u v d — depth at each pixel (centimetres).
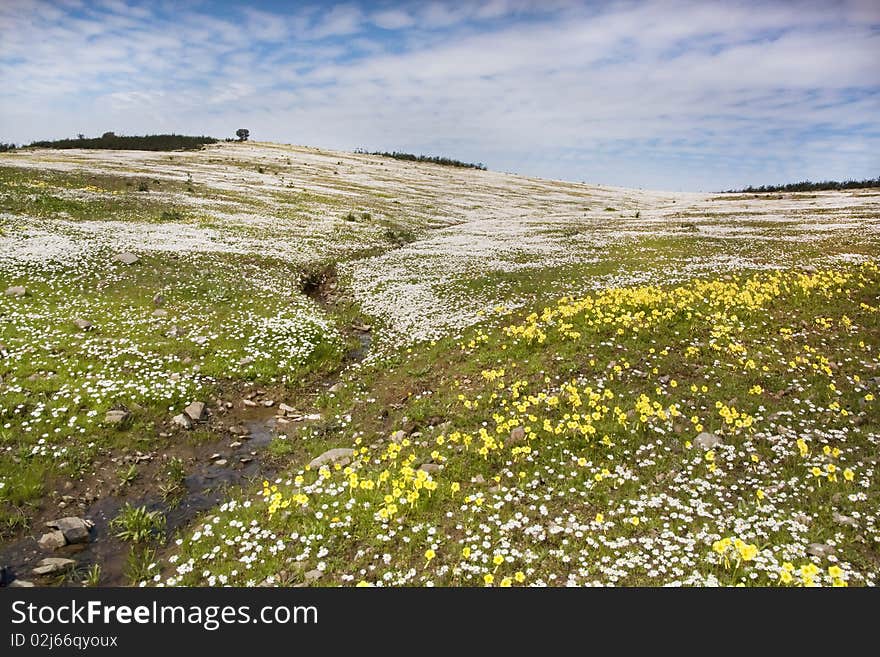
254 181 6838
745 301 2098
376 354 1992
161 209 4331
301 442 1407
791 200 7706
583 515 986
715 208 6969
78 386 1501
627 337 1822
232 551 957
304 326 2130
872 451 1141
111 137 10412
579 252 3650
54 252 2648
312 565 901
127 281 2412
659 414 1249
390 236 4416
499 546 908
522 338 1864
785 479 1069
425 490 1063
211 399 1590
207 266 2845
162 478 1228
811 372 1534
